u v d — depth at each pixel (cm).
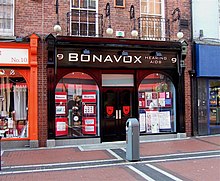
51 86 1073
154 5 1241
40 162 821
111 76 1173
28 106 1062
